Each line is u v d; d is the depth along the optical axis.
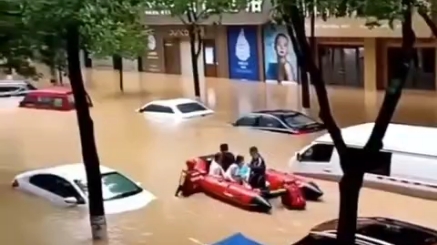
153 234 15.63
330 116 10.99
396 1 9.52
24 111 32.44
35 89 35.94
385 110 10.75
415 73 34.06
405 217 16.03
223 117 29.12
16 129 28.08
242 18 39.16
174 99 32.41
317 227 13.55
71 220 16.67
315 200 17.41
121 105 33.19
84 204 17.36
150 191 18.50
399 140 18.20
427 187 17.44
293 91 36.03
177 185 18.98
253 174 17.59
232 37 42.09
